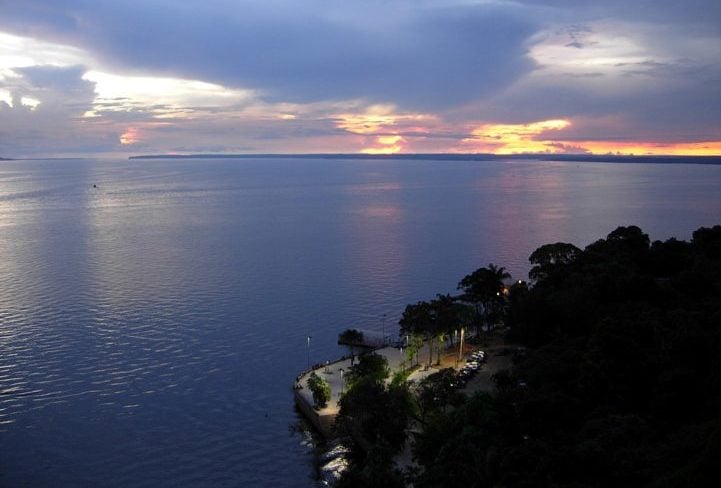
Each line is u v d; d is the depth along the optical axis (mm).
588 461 73125
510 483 74250
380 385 118000
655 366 103250
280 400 138000
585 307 141375
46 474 108875
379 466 94562
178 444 119250
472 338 165125
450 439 95125
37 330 178125
